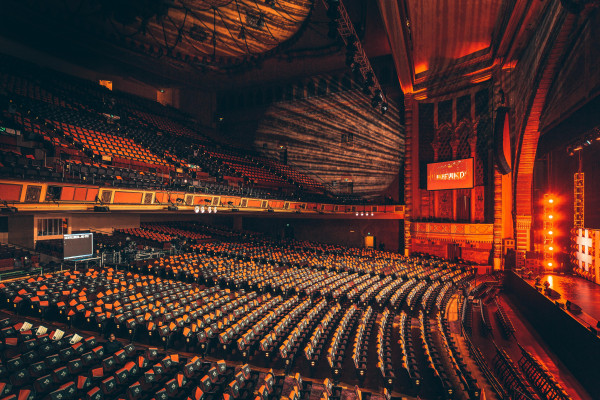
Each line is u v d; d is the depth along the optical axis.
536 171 27.16
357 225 35.41
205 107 42.44
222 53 32.56
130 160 22.47
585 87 15.48
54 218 20.38
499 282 25.11
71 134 21.42
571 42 15.92
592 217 22.23
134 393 7.60
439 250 30.27
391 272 23.34
